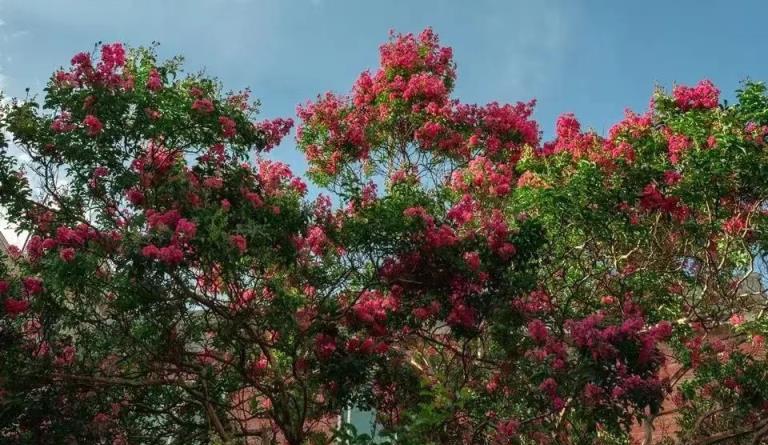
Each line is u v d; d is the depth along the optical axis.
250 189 8.10
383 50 13.42
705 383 9.49
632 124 9.57
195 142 7.99
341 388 8.49
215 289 8.04
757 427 8.87
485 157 11.63
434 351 10.70
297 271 8.73
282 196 8.28
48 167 7.84
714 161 8.38
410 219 8.25
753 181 8.41
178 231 6.82
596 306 9.44
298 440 8.88
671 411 10.50
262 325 8.09
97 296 7.96
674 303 9.77
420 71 13.16
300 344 8.62
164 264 6.75
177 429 9.31
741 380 8.96
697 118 8.83
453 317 8.38
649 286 9.56
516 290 8.31
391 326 8.86
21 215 7.79
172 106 7.66
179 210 7.36
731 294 9.68
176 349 8.35
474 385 9.05
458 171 10.86
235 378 9.46
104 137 7.39
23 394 7.65
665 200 8.83
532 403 7.88
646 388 6.48
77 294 7.56
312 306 8.83
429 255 8.41
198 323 8.48
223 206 7.42
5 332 7.62
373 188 8.78
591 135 9.70
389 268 8.55
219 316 8.27
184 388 8.37
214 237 6.79
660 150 9.12
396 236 8.37
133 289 7.37
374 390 8.89
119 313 7.98
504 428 7.80
